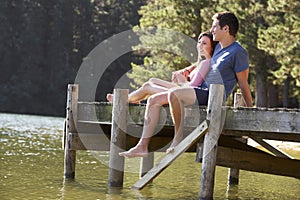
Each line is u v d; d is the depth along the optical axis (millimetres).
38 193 11602
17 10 81188
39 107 77438
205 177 10547
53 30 81125
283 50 30406
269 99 49125
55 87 78312
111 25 81125
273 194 12938
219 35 11477
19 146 21688
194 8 37938
